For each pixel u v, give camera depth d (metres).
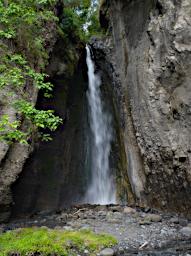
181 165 11.35
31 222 11.27
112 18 17.08
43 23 13.34
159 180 12.54
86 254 7.75
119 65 15.85
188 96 11.10
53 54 14.70
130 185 14.82
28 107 7.74
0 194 10.47
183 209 11.46
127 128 14.83
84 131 17.05
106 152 17.03
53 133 14.30
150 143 12.77
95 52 18.11
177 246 8.48
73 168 15.87
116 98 16.19
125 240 8.97
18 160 10.98
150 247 8.46
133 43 14.56
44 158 13.77
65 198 15.15
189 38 11.14
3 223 10.92
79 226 10.31
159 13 12.62
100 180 16.91
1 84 8.03
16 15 9.98
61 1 16.08
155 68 12.41
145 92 12.98
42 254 7.45
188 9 11.34
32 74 8.59
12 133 7.57
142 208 13.25
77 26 17.34
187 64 11.15
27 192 12.79
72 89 16.22
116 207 13.35
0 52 10.88
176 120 11.63
